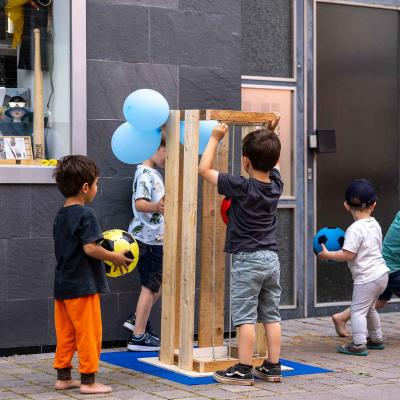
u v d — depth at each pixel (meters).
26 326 6.80
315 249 7.10
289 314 8.57
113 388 5.64
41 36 7.01
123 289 7.17
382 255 7.38
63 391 5.55
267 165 5.75
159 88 7.30
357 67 8.94
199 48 7.45
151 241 6.91
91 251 5.36
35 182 6.79
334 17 8.80
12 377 5.98
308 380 5.93
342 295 8.88
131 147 6.20
